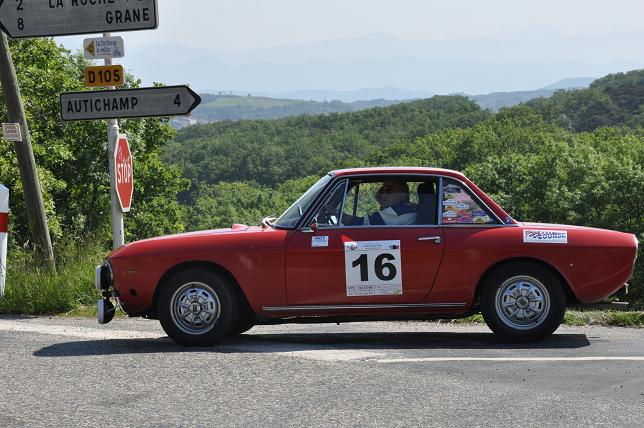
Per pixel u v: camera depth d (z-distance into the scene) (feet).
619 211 241.14
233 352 37.14
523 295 39.22
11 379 31.96
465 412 26.40
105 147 198.90
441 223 39.75
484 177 288.30
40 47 180.45
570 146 284.41
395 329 45.27
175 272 40.06
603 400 27.89
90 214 199.21
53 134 188.65
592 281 39.22
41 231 62.75
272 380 31.22
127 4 53.93
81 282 55.01
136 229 245.04
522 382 30.53
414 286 39.17
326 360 34.78
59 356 36.58
